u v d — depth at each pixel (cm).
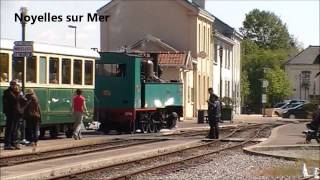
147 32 5953
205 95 6275
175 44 5881
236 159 2117
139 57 3456
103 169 1728
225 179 1614
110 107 3409
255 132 3647
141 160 1994
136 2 5991
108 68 3428
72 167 1722
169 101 3800
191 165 1914
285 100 10756
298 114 6650
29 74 2625
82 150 2294
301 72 12350
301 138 3061
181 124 4619
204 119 4816
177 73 5356
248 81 10381
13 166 1745
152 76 3616
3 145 2345
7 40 2508
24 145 2323
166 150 2400
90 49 3073
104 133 3422
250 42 12569
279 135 3291
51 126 2806
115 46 6038
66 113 2855
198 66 5944
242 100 9838
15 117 2159
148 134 3341
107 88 3419
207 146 2652
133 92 3388
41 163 1831
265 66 10838
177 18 5884
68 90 2877
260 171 1788
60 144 2436
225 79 7306
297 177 1653
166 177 1627
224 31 7650
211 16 6347
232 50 7700
